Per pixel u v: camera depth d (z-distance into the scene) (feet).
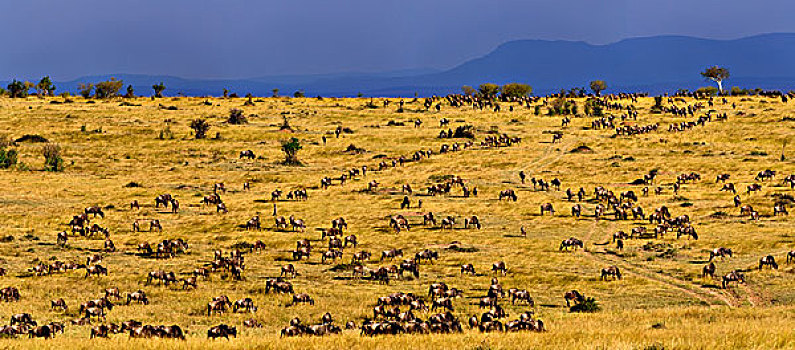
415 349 172.24
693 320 241.76
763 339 163.84
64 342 198.49
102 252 436.35
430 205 632.38
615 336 182.09
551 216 581.94
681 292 344.90
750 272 376.68
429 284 363.56
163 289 335.67
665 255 432.66
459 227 539.70
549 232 520.83
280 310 296.10
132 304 304.09
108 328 235.40
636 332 190.90
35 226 513.86
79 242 465.47
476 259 428.97
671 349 157.07
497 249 460.96
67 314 278.46
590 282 368.48
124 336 228.22
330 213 595.88
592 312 298.76
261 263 417.28
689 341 164.66
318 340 192.44
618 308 311.06
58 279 349.82
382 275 369.71
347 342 186.19
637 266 408.46
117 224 531.91
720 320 237.66
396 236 503.61
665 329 207.10
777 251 430.20
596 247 465.06
